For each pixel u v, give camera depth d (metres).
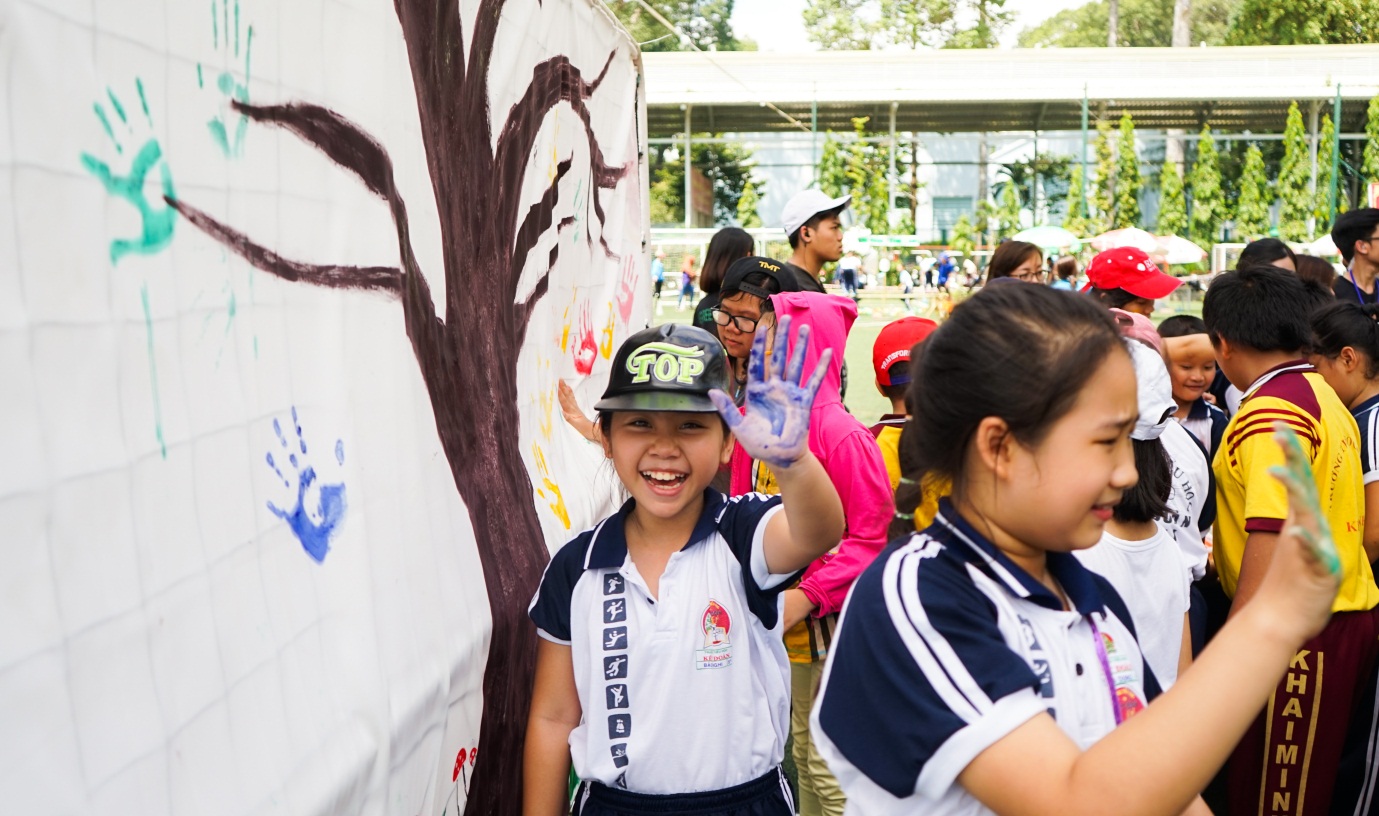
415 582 2.00
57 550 1.12
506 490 2.69
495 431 2.69
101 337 1.22
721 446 2.08
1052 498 1.28
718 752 2.04
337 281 1.84
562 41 3.51
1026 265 5.57
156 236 1.33
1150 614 2.38
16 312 1.09
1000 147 42.06
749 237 5.62
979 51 34.84
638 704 2.05
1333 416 2.98
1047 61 34.94
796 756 3.29
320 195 1.80
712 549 2.10
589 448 3.68
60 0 1.18
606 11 4.10
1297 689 3.02
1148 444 2.35
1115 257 5.21
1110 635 1.49
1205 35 55.97
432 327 2.29
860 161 35.69
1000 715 1.22
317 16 1.80
